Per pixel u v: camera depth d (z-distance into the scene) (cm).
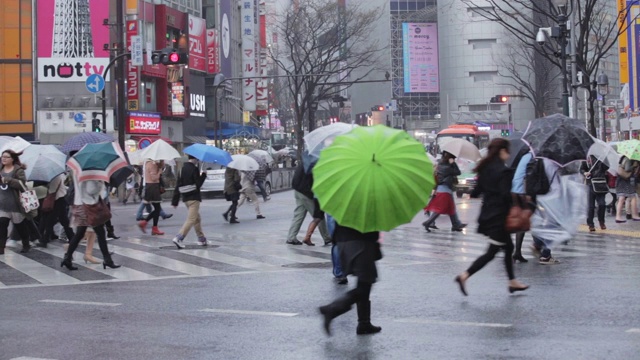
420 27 12600
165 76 6166
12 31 5331
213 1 7556
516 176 1345
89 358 766
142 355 773
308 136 1106
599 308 951
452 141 2019
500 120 11300
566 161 1291
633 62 6425
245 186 2622
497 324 871
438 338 813
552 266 1348
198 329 891
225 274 1347
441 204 2048
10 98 5334
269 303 1051
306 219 2638
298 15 5462
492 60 11275
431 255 1559
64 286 1248
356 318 941
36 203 1695
